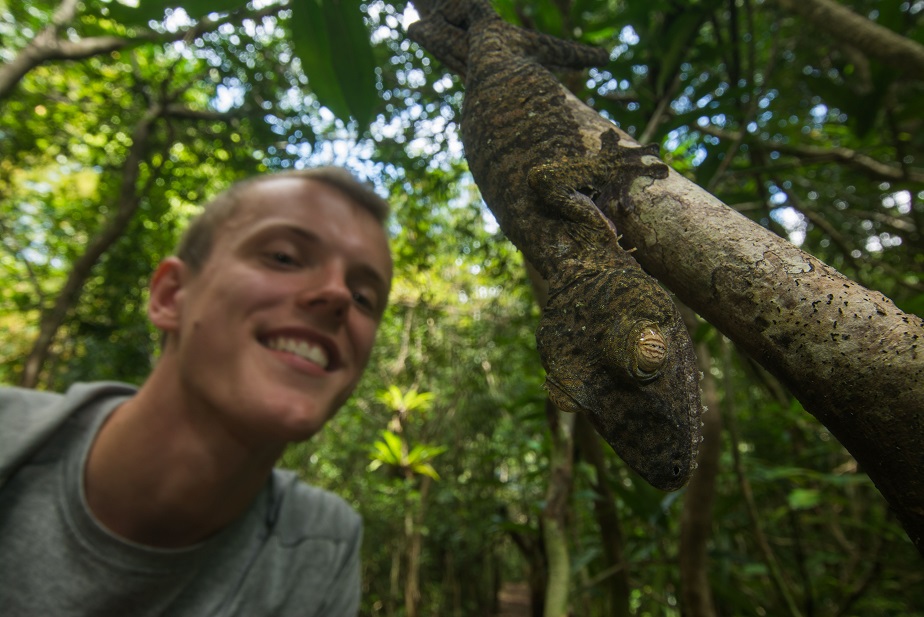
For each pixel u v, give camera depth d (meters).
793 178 5.22
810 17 3.45
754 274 1.07
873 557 3.82
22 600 1.79
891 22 3.58
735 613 3.88
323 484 9.36
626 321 1.26
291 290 1.98
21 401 2.15
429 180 5.09
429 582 9.65
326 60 2.71
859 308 0.94
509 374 7.58
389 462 6.40
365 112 2.79
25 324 8.78
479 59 2.10
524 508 6.99
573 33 3.22
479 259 6.19
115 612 1.91
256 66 5.30
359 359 2.21
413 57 4.63
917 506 0.84
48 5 5.23
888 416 0.86
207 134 6.15
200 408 1.94
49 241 8.84
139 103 6.71
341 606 2.41
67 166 9.10
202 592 2.05
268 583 2.19
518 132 1.74
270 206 2.08
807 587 3.63
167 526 2.01
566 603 2.02
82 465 1.94
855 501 4.34
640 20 3.23
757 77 5.32
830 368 0.93
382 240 2.33
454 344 8.76
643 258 1.34
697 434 1.22
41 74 7.44
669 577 3.63
